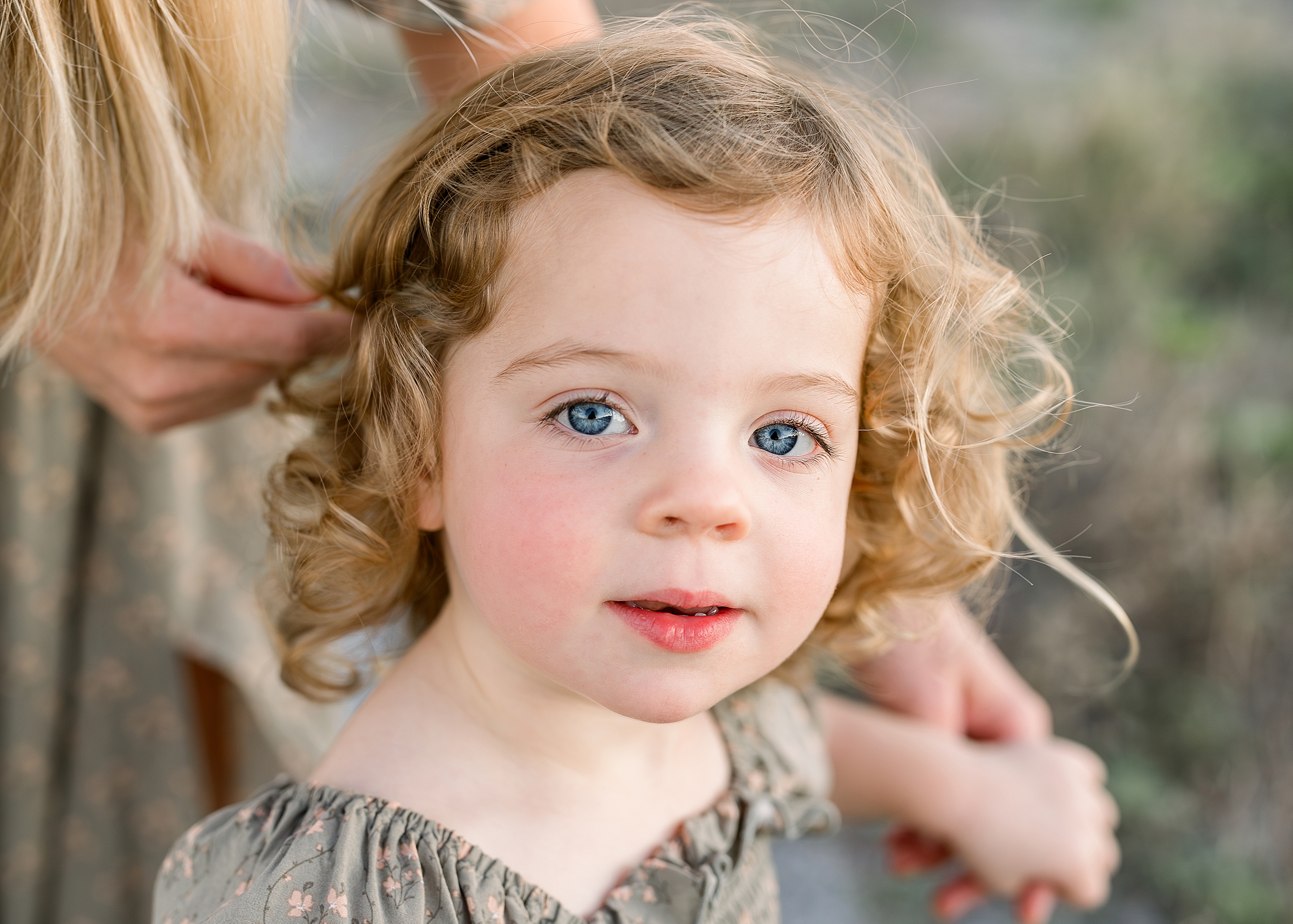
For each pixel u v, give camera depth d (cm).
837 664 145
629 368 86
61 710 158
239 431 158
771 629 90
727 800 111
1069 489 260
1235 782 229
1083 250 302
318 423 116
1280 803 227
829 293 91
